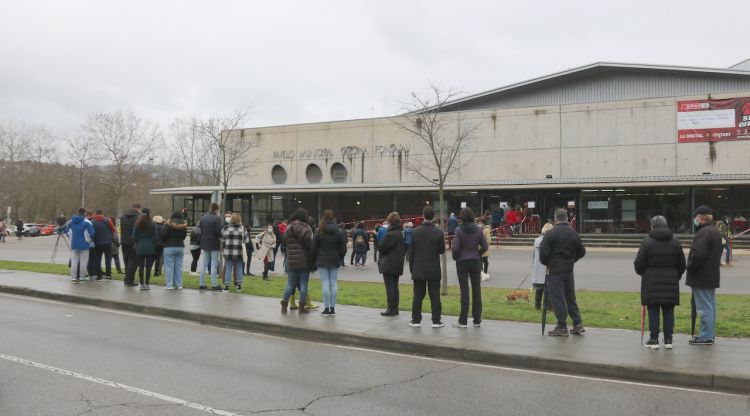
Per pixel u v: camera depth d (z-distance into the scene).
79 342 9.25
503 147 39.06
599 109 37.22
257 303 13.03
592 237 32.41
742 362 7.86
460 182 37.16
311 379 7.36
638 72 42.81
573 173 37.53
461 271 10.63
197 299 13.45
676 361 7.93
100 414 5.76
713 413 6.14
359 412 6.01
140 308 12.62
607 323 10.81
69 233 16.05
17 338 9.42
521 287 16.53
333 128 43.88
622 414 6.07
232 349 9.11
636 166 36.22
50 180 92.19
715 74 40.56
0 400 6.16
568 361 8.02
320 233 11.57
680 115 35.44
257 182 46.19
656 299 8.65
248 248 19.12
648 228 33.88
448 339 9.44
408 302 13.57
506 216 33.31
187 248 32.62
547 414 6.04
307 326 10.48
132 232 15.69
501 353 8.48
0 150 90.88
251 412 5.94
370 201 40.78
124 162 67.88
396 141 41.78
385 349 9.45
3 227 42.31
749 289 15.51
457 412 6.07
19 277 17.25
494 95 45.53
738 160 34.16
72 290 14.58
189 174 74.38
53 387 6.66
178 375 7.36
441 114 40.12
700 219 9.02
